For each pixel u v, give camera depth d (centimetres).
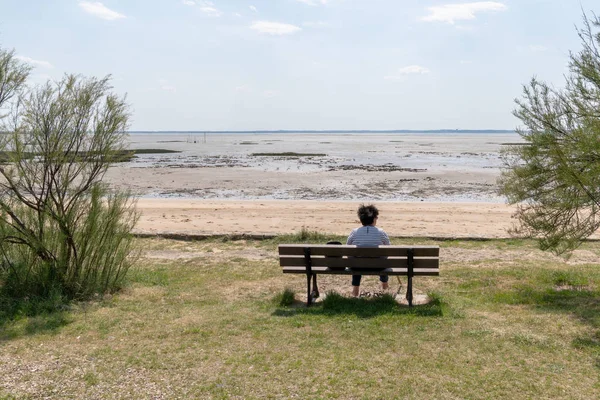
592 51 675
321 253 679
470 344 523
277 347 522
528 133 752
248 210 1828
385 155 6438
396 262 669
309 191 2628
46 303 660
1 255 705
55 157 684
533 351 504
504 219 1625
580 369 459
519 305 680
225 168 4141
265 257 1085
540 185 755
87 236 729
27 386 432
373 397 412
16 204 700
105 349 518
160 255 1103
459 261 1024
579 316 616
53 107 673
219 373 460
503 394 414
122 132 743
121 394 420
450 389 423
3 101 653
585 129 654
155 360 489
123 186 2792
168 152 7175
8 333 568
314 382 439
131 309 671
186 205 1975
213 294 762
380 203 2091
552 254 1078
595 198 673
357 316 626
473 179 3222
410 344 525
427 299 714
